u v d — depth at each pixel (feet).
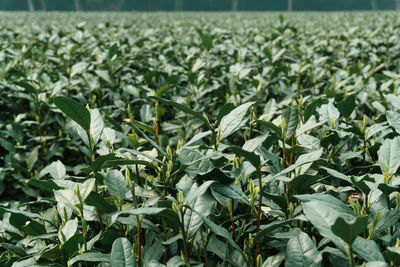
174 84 12.79
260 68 14.03
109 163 5.16
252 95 11.22
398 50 20.15
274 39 20.72
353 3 228.63
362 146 7.24
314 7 231.09
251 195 4.95
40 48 21.35
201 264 4.64
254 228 5.14
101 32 29.37
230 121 5.37
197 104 12.14
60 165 7.05
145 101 12.37
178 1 208.64
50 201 6.33
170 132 12.11
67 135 12.26
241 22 41.06
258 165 4.74
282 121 5.23
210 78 14.15
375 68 16.49
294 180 5.19
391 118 6.16
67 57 17.84
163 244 5.21
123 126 10.46
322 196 4.64
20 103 13.92
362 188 4.81
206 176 5.10
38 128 12.36
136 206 5.10
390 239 4.56
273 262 4.72
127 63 16.30
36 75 14.21
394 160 5.15
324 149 7.10
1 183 10.66
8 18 48.16
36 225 5.83
